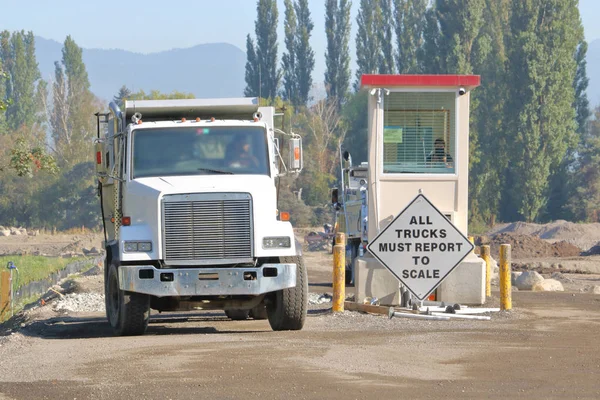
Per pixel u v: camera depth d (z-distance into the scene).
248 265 47.94
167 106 53.66
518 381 31.98
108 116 60.19
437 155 61.12
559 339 42.81
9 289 92.81
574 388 30.77
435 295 61.00
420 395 29.61
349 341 42.41
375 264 59.12
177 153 50.31
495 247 163.50
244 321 60.09
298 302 48.16
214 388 30.83
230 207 47.31
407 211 50.91
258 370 34.06
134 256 47.03
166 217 47.03
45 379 33.34
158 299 50.22
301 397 29.34
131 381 32.28
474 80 60.03
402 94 60.84
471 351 38.88
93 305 73.75
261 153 50.72
